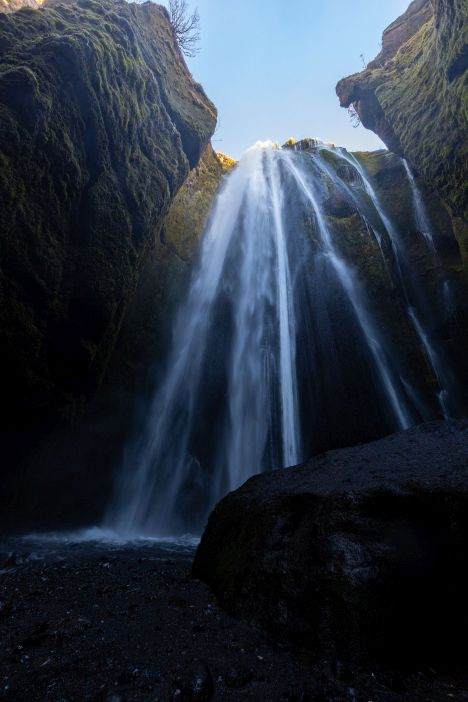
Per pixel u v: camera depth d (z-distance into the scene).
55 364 7.82
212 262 13.68
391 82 12.95
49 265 7.29
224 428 11.97
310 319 13.09
